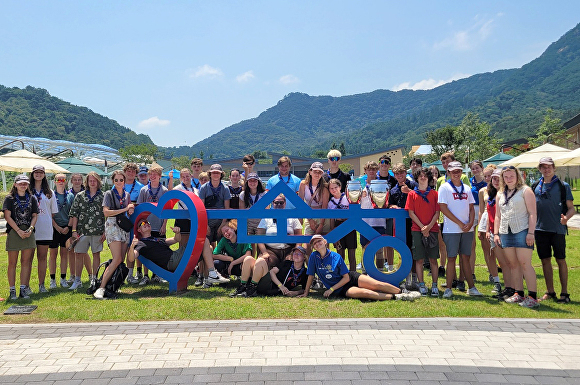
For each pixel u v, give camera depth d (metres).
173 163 77.88
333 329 4.87
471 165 7.77
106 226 6.62
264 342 4.49
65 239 7.43
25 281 6.56
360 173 88.31
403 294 6.11
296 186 7.64
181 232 7.20
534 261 9.09
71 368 3.90
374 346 4.36
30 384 3.60
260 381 3.61
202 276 7.38
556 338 4.55
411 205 6.39
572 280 7.29
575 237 12.46
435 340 4.51
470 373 3.74
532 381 3.59
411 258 6.42
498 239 6.11
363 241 7.24
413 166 7.35
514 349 4.26
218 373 3.77
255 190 7.35
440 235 7.92
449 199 6.26
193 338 4.62
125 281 7.61
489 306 5.77
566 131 45.28
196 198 6.78
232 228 7.12
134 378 3.69
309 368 3.85
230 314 5.44
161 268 6.86
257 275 6.43
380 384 3.54
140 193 7.71
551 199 6.05
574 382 3.57
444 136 54.38
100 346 4.42
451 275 6.34
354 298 6.21
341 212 6.58
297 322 5.13
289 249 6.91
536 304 5.70
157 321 5.23
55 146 43.31
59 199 7.48
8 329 4.96
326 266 6.29
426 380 3.61
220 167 7.36
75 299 6.34
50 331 4.89
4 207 6.31
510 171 5.87
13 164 14.94
